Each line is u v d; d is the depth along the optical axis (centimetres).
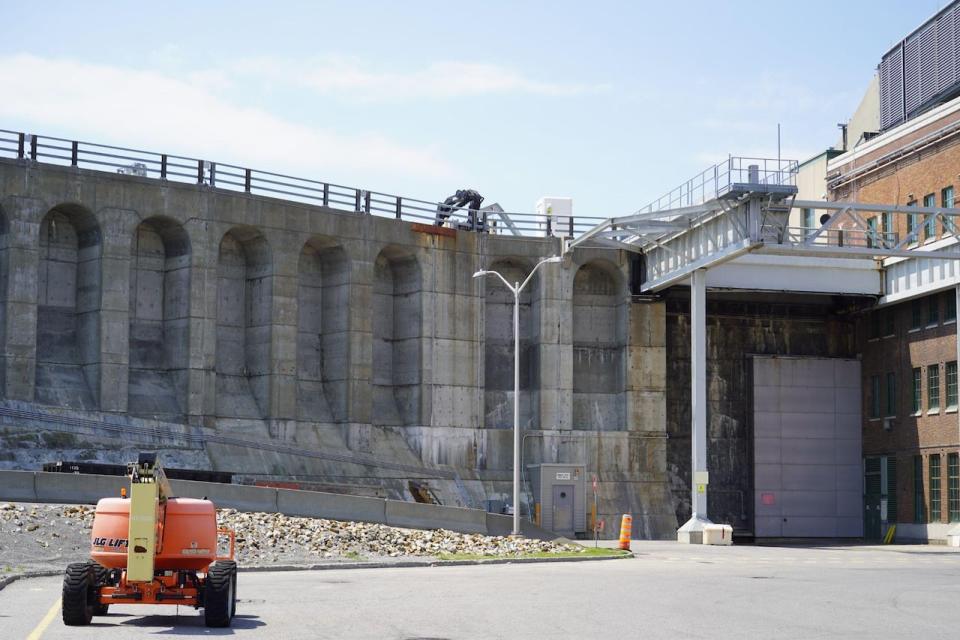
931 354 7250
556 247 7606
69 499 4519
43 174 6038
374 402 7375
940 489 7106
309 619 2191
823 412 7994
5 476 4416
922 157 7225
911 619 2309
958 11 7219
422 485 7075
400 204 7375
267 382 6762
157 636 1892
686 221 6725
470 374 7438
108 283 6200
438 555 4372
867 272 7562
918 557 5081
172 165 6506
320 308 7256
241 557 3903
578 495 7238
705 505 6494
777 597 2803
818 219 8281
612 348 7800
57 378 6178
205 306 6506
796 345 8031
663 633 2014
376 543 4456
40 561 3441
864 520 7938
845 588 3123
